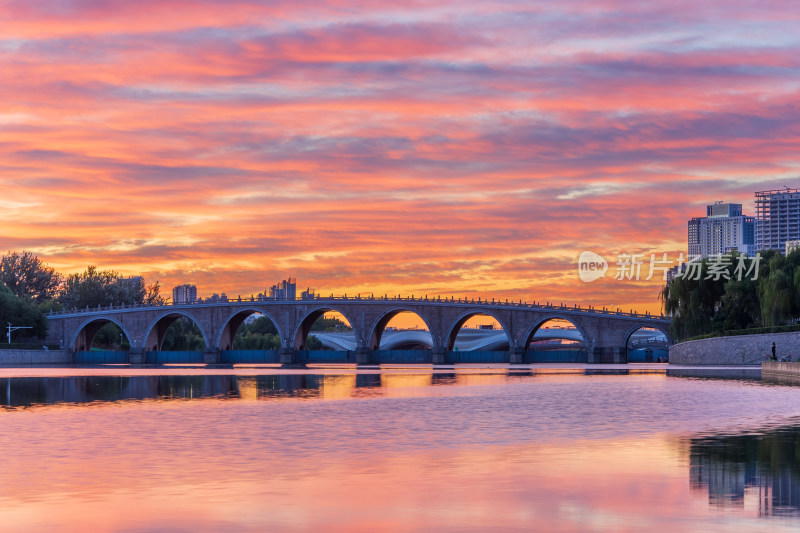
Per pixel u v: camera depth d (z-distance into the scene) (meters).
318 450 42.22
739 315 152.50
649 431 48.91
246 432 50.22
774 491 31.28
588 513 27.98
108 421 57.19
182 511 28.55
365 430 50.88
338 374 142.12
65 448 43.44
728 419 55.47
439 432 49.50
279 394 85.19
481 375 134.25
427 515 27.83
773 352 121.62
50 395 83.88
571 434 47.81
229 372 153.62
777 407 64.00
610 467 36.34
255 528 26.27
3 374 140.12
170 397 80.88
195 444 44.78
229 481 33.78
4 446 44.22
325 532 25.77
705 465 36.69
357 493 31.31
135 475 35.25
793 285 135.88
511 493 31.16
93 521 27.25
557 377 122.62
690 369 134.12
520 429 50.59
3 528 26.39
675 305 164.00
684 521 26.92
